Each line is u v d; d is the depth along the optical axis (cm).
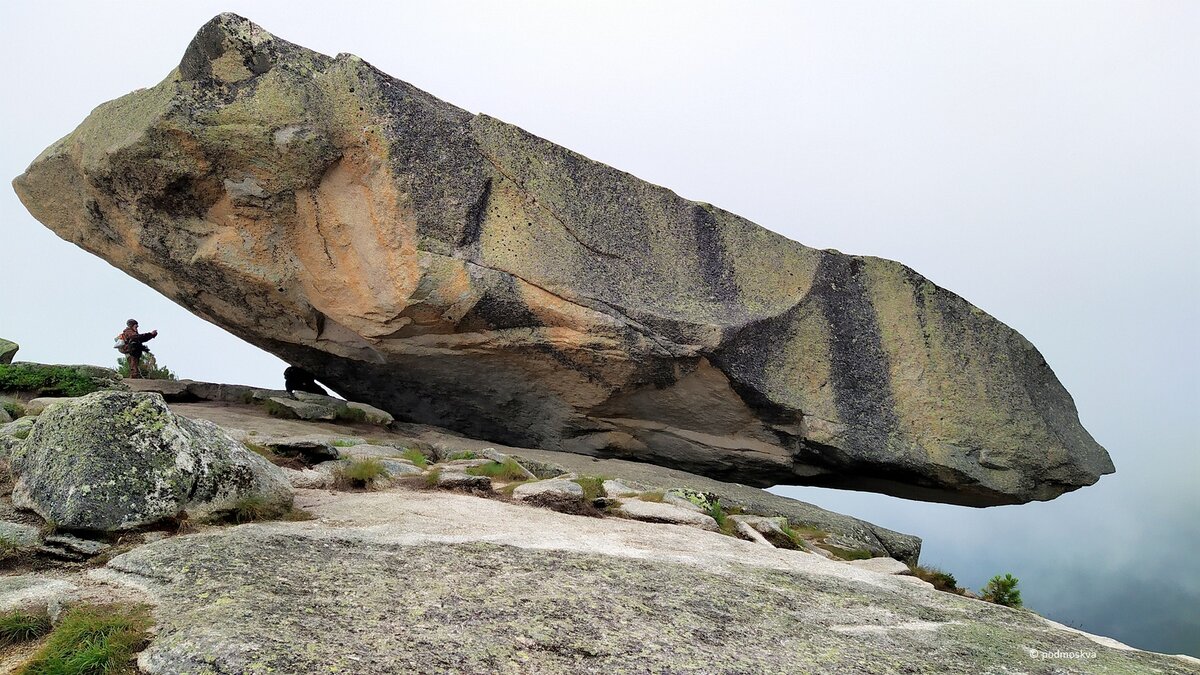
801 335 1639
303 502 898
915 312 1730
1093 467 1811
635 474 1491
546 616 607
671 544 909
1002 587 1213
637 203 1581
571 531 902
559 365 1555
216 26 1345
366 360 1630
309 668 489
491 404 1678
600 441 1702
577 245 1509
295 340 1647
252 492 807
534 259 1470
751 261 1642
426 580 654
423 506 929
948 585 1221
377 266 1438
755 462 1719
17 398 1256
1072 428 1844
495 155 1480
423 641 541
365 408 1627
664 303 1535
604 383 1580
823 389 1639
